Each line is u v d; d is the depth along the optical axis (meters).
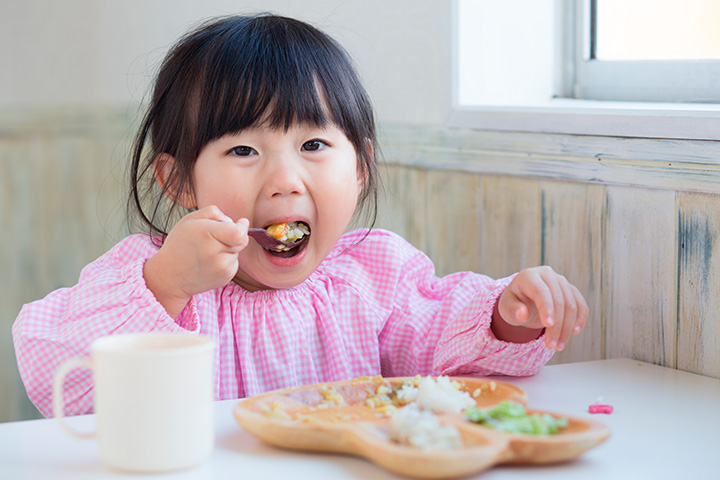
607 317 0.94
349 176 0.91
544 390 0.82
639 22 1.02
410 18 1.12
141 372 0.64
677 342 0.88
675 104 0.95
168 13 1.46
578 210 0.96
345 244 1.01
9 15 1.62
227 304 0.92
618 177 0.91
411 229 1.15
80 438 0.66
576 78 1.08
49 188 1.63
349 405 0.74
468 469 0.63
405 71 1.14
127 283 0.83
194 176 0.90
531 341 0.85
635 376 0.86
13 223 1.64
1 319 1.63
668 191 0.88
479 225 1.06
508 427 0.67
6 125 1.63
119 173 1.58
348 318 0.95
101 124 1.59
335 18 1.22
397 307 0.98
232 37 0.90
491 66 1.08
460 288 0.96
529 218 1.00
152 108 0.94
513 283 0.83
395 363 0.97
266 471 0.66
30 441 0.69
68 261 1.64
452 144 1.08
